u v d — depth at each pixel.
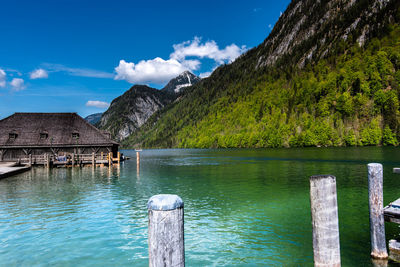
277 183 20.97
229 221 11.00
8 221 11.39
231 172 29.67
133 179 25.27
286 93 189.75
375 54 150.75
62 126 50.91
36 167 40.03
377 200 6.39
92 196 16.97
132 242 8.91
